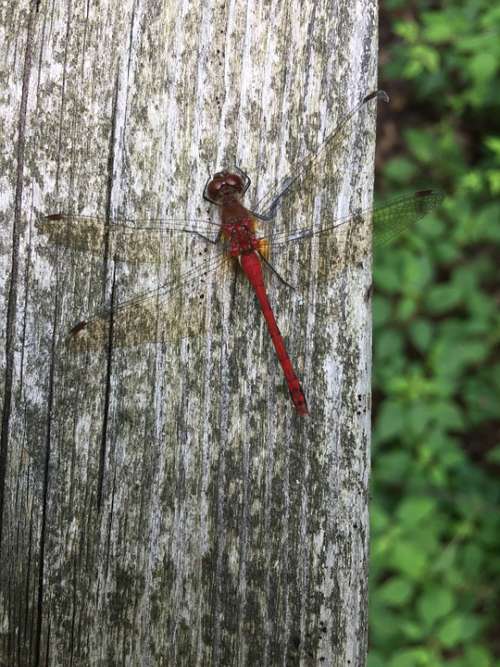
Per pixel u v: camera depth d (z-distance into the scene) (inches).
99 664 3.3
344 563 3.3
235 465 3.3
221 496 3.3
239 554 3.3
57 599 3.3
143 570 3.3
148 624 3.3
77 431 3.3
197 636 3.3
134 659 3.3
